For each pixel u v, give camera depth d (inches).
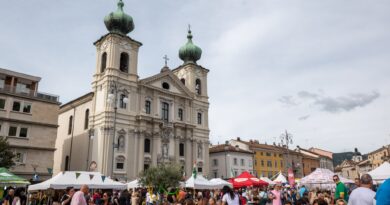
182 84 2311.8
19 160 1593.3
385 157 3713.1
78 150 2015.3
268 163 3218.5
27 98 1683.1
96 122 1889.8
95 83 1978.3
